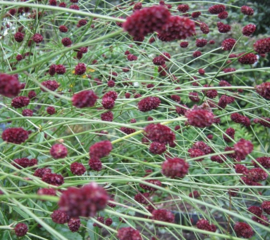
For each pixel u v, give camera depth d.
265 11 0.75
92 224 0.26
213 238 0.28
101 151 0.17
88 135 0.36
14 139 0.18
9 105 0.28
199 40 0.36
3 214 0.25
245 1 0.74
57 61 0.33
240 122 0.29
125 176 0.21
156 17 0.14
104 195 0.11
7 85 0.15
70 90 0.34
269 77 0.60
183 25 0.15
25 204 0.26
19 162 0.22
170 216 0.18
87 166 0.29
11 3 0.17
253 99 0.32
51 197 0.12
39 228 0.25
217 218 0.43
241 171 0.23
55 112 0.29
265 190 0.35
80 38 0.37
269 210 0.22
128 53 0.43
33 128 0.31
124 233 0.17
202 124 0.17
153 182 0.23
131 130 0.28
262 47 0.24
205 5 0.73
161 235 0.42
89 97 0.17
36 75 0.33
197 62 0.64
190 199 0.17
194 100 0.31
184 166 0.16
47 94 0.32
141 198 0.23
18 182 0.26
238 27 0.63
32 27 0.34
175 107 0.31
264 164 0.24
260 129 0.48
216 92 0.29
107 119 0.24
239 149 0.18
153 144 0.19
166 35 0.16
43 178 0.19
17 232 0.20
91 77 0.41
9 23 0.37
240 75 0.60
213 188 0.23
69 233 0.25
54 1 0.35
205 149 0.25
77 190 0.12
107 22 0.40
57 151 0.17
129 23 0.15
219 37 0.63
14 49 0.36
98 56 0.43
